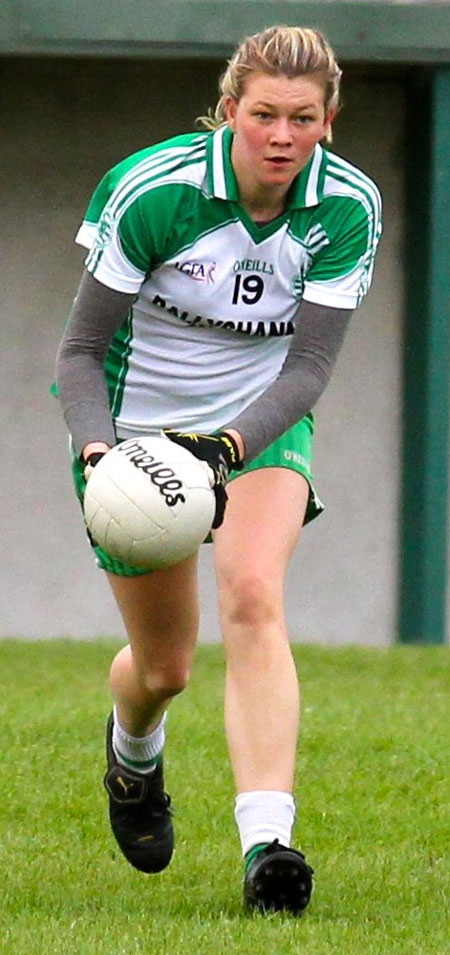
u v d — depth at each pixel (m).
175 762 22.95
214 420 15.41
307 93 13.59
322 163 14.49
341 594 49.41
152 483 13.41
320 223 14.52
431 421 44.59
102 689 32.09
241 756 14.65
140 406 15.41
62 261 48.69
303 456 15.50
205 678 34.66
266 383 15.40
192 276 14.59
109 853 17.84
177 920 14.50
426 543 45.03
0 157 48.25
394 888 16.11
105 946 13.38
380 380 49.22
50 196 48.44
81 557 49.34
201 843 18.30
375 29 42.84
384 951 13.34
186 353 15.16
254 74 13.62
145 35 42.34
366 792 21.31
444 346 44.41
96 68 47.91
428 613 45.09
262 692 14.68
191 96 48.06
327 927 14.12
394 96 48.19
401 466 49.31
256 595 14.76
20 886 16.05
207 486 13.61
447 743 24.88
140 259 14.41
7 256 48.62
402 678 35.03
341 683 33.84
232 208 14.29
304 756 23.69
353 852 18.03
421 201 46.56
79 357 14.75
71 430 14.53
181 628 15.13
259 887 14.40
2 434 49.03
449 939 13.93
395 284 49.00
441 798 21.02
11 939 13.63
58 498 49.28
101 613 49.53
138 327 15.12
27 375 49.00
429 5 43.03
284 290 14.80
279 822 14.55
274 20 42.44
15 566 49.16
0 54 42.41
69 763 22.84
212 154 14.21
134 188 14.19
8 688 31.91
